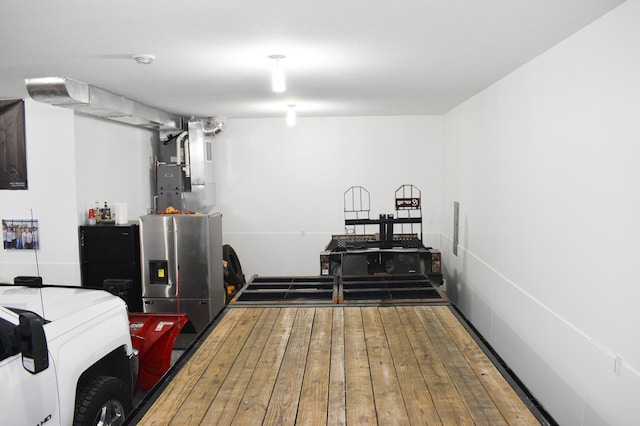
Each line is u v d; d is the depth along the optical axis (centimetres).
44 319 299
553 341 339
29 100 541
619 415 255
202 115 727
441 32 292
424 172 770
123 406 333
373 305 411
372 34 295
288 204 791
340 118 773
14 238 557
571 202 311
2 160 550
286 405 243
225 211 800
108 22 264
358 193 780
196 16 255
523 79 394
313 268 796
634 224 241
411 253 596
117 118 587
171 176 716
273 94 531
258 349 316
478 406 238
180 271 570
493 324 486
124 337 352
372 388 259
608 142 265
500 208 462
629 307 246
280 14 253
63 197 548
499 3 240
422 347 315
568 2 242
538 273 368
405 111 709
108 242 561
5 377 246
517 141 412
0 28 273
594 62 278
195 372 282
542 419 224
